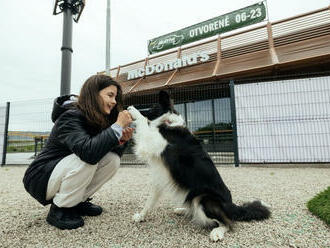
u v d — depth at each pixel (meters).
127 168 6.12
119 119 1.84
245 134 5.96
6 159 7.43
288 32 7.65
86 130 1.88
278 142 5.74
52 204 1.96
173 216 2.19
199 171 1.91
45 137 7.11
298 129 5.64
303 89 5.66
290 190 3.13
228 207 1.85
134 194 3.07
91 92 1.88
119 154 2.25
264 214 1.99
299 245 1.51
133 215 2.11
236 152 5.93
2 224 1.95
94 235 1.72
